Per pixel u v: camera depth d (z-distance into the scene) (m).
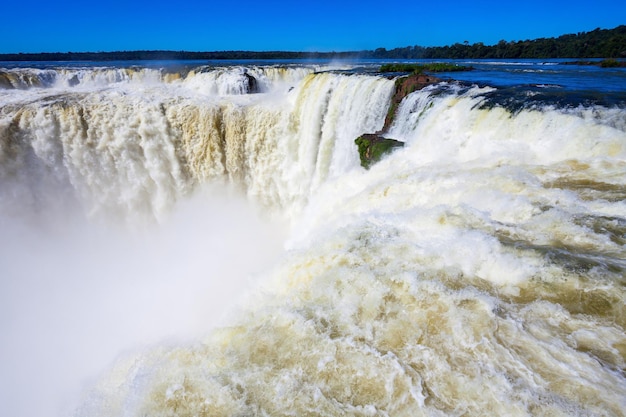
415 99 15.39
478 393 5.00
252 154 20.83
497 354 5.41
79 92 23.48
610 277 6.05
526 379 5.02
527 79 19.84
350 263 7.77
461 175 10.10
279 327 6.66
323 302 7.00
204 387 5.81
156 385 6.02
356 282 7.19
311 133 19.86
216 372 6.04
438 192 9.88
